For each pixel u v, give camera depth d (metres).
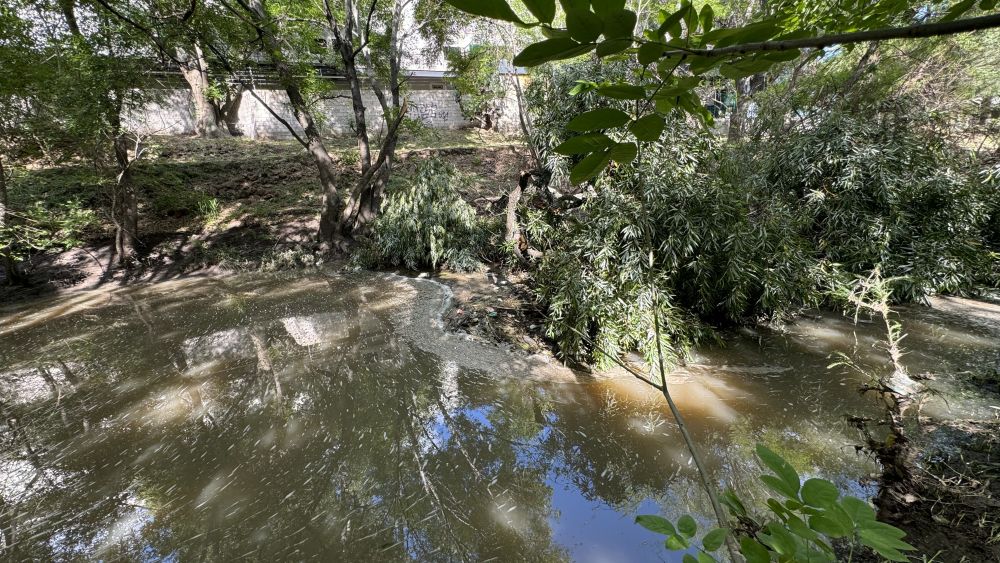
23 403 3.61
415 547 2.30
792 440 2.90
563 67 4.84
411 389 3.74
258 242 7.86
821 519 0.54
